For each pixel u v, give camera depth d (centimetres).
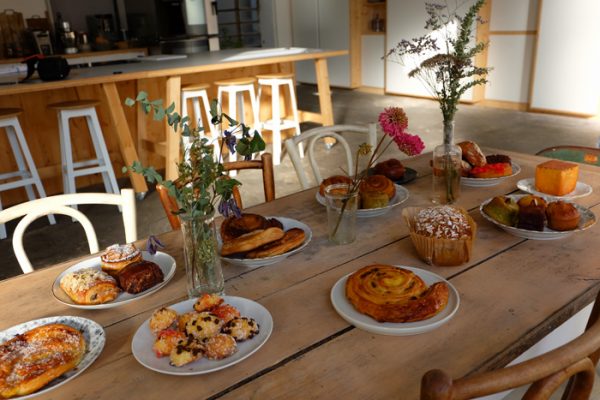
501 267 110
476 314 93
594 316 91
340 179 151
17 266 283
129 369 84
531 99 595
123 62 498
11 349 85
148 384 79
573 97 557
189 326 86
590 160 195
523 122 555
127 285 107
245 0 852
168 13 641
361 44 798
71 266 121
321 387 76
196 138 96
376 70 785
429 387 56
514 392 154
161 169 448
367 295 93
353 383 77
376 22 770
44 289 113
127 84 423
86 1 707
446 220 111
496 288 101
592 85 538
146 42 686
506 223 127
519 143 476
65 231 327
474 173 162
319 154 469
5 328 98
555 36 553
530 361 62
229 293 105
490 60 630
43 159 394
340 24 800
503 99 632
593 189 153
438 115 609
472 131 527
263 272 114
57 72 337
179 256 126
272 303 100
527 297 98
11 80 354
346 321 93
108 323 98
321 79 484
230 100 425
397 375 78
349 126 205
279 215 147
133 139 442
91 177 427
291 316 95
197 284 102
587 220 125
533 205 123
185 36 634
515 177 169
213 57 461
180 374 79
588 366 69
